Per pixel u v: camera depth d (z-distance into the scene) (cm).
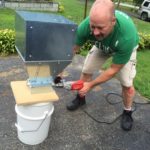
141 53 672
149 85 463
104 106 375
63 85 274
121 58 260
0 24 742
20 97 256
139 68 551
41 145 285
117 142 305
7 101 354
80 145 293
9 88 388
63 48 241
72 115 343
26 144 284
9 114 328
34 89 262
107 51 289
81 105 362
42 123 271
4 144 280
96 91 412
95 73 469
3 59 498
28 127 270
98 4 228
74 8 1311
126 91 314
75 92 395
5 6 1003
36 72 253
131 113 338
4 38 523
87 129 321
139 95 425
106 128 327
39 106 259
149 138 319
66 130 313
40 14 252
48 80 263
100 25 226
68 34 236
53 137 298
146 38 713
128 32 253
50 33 228
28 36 221
